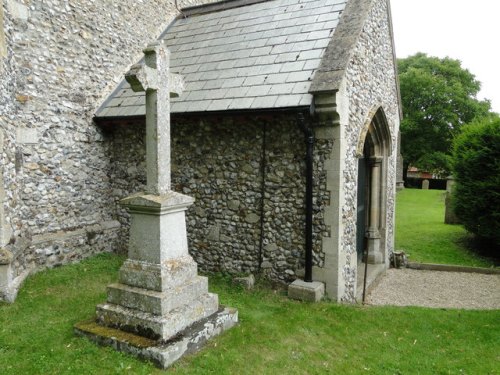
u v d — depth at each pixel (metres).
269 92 6.04
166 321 3.65
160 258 3.89
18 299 5.00
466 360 4.24
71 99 7.11
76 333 3.93
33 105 6.38
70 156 7.11
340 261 5.88
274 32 7.48
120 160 7.89
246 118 6.41
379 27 7.83
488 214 9.16
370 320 5.15
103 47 7.81
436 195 22.34
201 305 4.17
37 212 6.49
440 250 10.14
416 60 31.06
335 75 5.61
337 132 5.68
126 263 4.05
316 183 5.90
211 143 6.79
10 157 5.53
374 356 4.21
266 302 5.59
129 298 3.91
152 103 3.97
